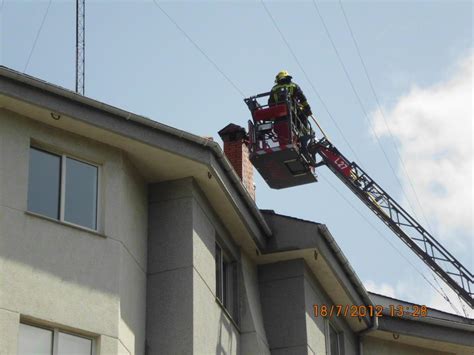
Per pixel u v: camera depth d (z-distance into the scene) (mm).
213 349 21953
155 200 22625
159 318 21281
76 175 20969
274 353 24562
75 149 21031
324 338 26062
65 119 20750
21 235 19344
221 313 22875
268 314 25062
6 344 18172
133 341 20531
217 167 22484
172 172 22469
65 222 20141
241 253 25000
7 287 18672
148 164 22219
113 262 20406
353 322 27938
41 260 19375
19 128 20375
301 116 39156
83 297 19594
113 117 21281
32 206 20031
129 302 20703
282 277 25406
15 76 20188
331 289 26797
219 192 22969
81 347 19297
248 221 24203
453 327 29078
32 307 18828
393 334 28672
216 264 23766
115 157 21562
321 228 25078
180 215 22312
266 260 25609
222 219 24047
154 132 21734
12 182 19719
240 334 23922
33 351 18672
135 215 21812
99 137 21359
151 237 22203
